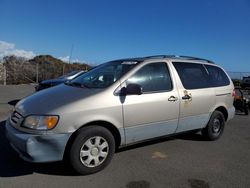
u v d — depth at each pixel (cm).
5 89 1753
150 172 446
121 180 414
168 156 522
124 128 457
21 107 436
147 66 503
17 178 408
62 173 428
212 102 603
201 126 591
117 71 496
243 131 748
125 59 545
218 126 636
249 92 1396
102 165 437
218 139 646
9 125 437
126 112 455
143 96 479
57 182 400
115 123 445
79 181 405
